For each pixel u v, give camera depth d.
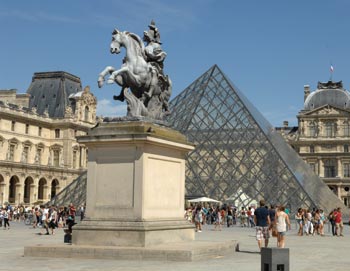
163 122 23.80
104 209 21.77
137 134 21.19
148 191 21.59
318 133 189.75
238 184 74.31
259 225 28.84
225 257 23.45
